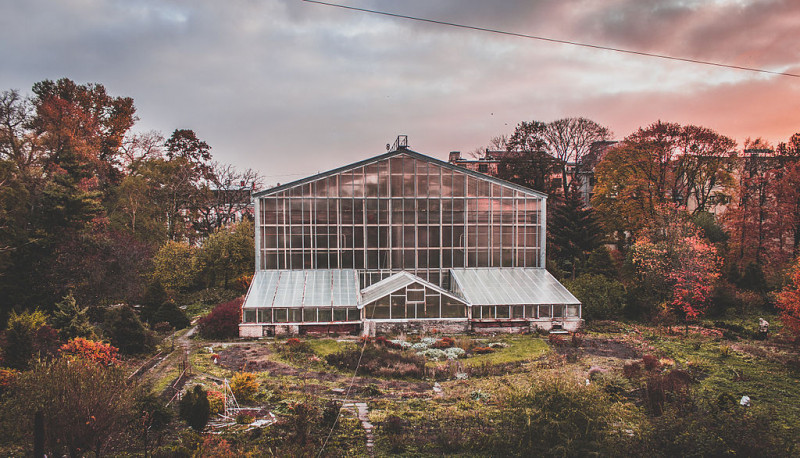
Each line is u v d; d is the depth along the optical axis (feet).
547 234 200.44
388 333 131.34
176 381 84.64
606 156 199.52
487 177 149.38
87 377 50.42
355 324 131.54
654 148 183.21
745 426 51.78
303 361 104.73
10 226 123.44
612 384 85.56
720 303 150.20
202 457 50.03
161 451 55.21
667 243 148.77
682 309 142.31
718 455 49.42
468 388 89.30
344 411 75.92
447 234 149.18
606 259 166.91
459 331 134.21
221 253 188.55
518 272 149.79
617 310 147.43
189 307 165.48
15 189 131.54
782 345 119.14
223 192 243.40
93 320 127.44
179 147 258.57
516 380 93.40
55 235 126.00
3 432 53.11
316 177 144.97
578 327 136.77
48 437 47.14
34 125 172.14
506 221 150.61
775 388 88.38
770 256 167.02
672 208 155.12
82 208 129.39
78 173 151.33
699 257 144.46
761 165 186.70
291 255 145.69
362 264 147.43
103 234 149.48
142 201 195.83
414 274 148.77
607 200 195.52
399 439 64.23
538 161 222.28
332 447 61.93
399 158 147.33
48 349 82.74
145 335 108.27
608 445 52.85
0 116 160.56
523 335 131.95
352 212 146.61
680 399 68.44
